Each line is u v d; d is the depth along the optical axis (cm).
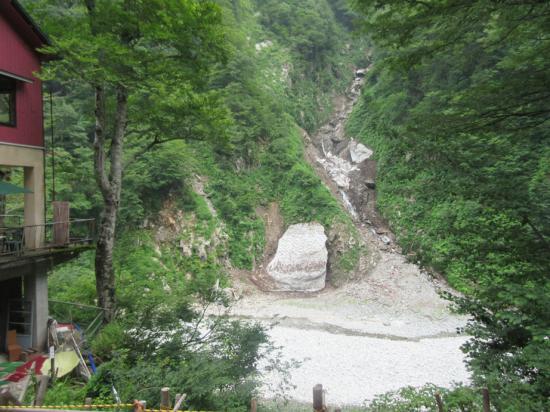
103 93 1330
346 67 5872
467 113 728
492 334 768
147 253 2738
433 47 736
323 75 5444
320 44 5444
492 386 700
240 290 2823
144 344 1092
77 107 2753
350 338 2053
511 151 807
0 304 1214
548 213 708
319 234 3253
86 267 2206
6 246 1137
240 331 1175
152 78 1173
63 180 2422
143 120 1465
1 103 1204
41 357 1005
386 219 3475
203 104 1380
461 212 853
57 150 2431
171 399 786
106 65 1103
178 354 1062
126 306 1389
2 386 510
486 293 734
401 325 2255
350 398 1467
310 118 4850
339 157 4381
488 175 764
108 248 1330
